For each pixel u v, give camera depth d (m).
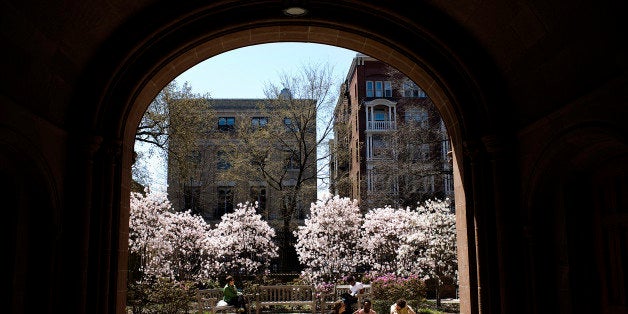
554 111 5.92
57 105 6.48
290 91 27.78
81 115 6.79
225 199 35.03
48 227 6.34
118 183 7.21
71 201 6.70
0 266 5.88
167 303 14.21
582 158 6.07
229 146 33.16
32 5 5.24
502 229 6.91
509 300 6.80
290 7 7.09
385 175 30.02
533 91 6.52
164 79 7.88
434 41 7.20
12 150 5.66
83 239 6.63
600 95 5.16
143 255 16.98
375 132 36.00
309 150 30.41
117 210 7.16
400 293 15.30
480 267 7.20
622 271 5.73
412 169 28.03
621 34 4.80
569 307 6.22
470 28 6.94
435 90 8.14
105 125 7.00
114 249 7.10
